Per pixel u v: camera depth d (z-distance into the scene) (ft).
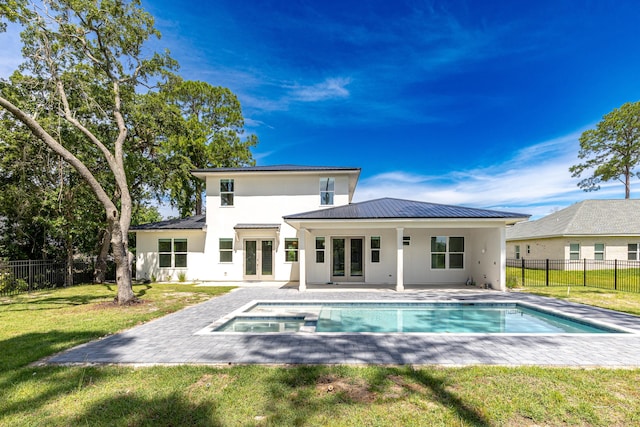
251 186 58.59
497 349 17.22
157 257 58.80
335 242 52.54
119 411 10.93
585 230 70.38
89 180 31.63
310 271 52.39
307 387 12.64
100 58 37.63
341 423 10.17
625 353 16.69
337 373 13.92
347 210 46.32
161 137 60.29
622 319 24.72
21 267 45.96
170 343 18.58
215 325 23.08
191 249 58.44
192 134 75.66
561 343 18.34
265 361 15.44
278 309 31.96
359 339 19.08
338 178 57.82
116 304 31.94
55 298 38.34
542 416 10.58
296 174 57.67
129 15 35.70
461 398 11.73
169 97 81.05
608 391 12.35
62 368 14.74
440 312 31.45
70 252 54.03
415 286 47.34
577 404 11.34
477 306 33.50
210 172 57.31
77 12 32.53
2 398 11.93
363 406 11.18
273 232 57.21
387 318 28.86
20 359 15.97
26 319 25.52
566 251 70.74
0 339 19.67
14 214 49.47
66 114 33.76
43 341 19.06
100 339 19.61
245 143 91.56
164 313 27.61
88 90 40.40
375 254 51.67
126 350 17.34
